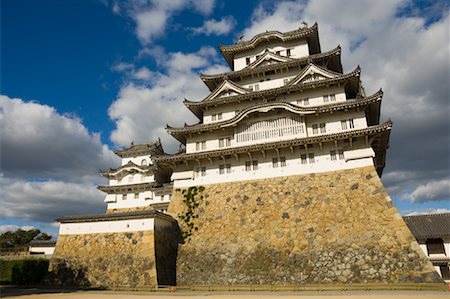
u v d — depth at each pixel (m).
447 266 39.84
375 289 25.72
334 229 30.70
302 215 32.47
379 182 31.41
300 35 46.03
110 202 62.56
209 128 39.81
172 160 39.34
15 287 33.16
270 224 33.09
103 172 64.62
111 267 32.16
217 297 22.94
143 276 30.62
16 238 77.75
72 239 35.00
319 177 34.09
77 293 27.64
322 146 35.12
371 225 29.72
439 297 20.25
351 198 31.69
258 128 38.28
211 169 38.78
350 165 33.47
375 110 36.97
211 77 45.75
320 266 29.45
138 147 69.44
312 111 35.88
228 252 32.97
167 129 41.03
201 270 33.09
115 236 33.56
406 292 23.48
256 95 40.66
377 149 37.56
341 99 38.03
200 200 37.50
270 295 23.86
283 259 30.81
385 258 27.94
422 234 42.22
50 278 33.78
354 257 28.86
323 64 42.91
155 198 60.62
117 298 23.30
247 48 48.53
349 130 35.28
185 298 22.80
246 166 37.41
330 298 20.80
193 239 35.31
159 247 32.47
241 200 35.66
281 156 36.41
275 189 35.00
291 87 39.38
